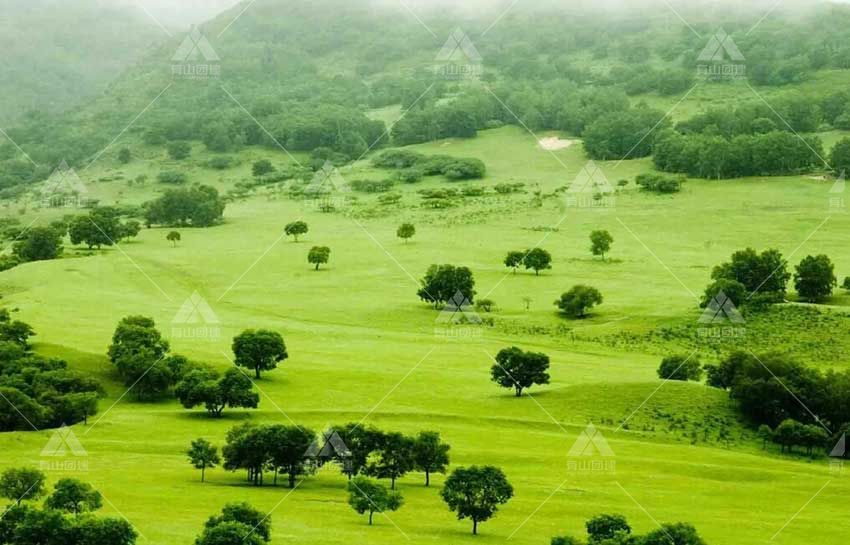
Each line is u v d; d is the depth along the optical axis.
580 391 164.38
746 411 158.25
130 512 102.25
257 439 119.69
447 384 171.75
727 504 118.19
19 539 89.12
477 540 99.50
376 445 123.69
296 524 101.19
